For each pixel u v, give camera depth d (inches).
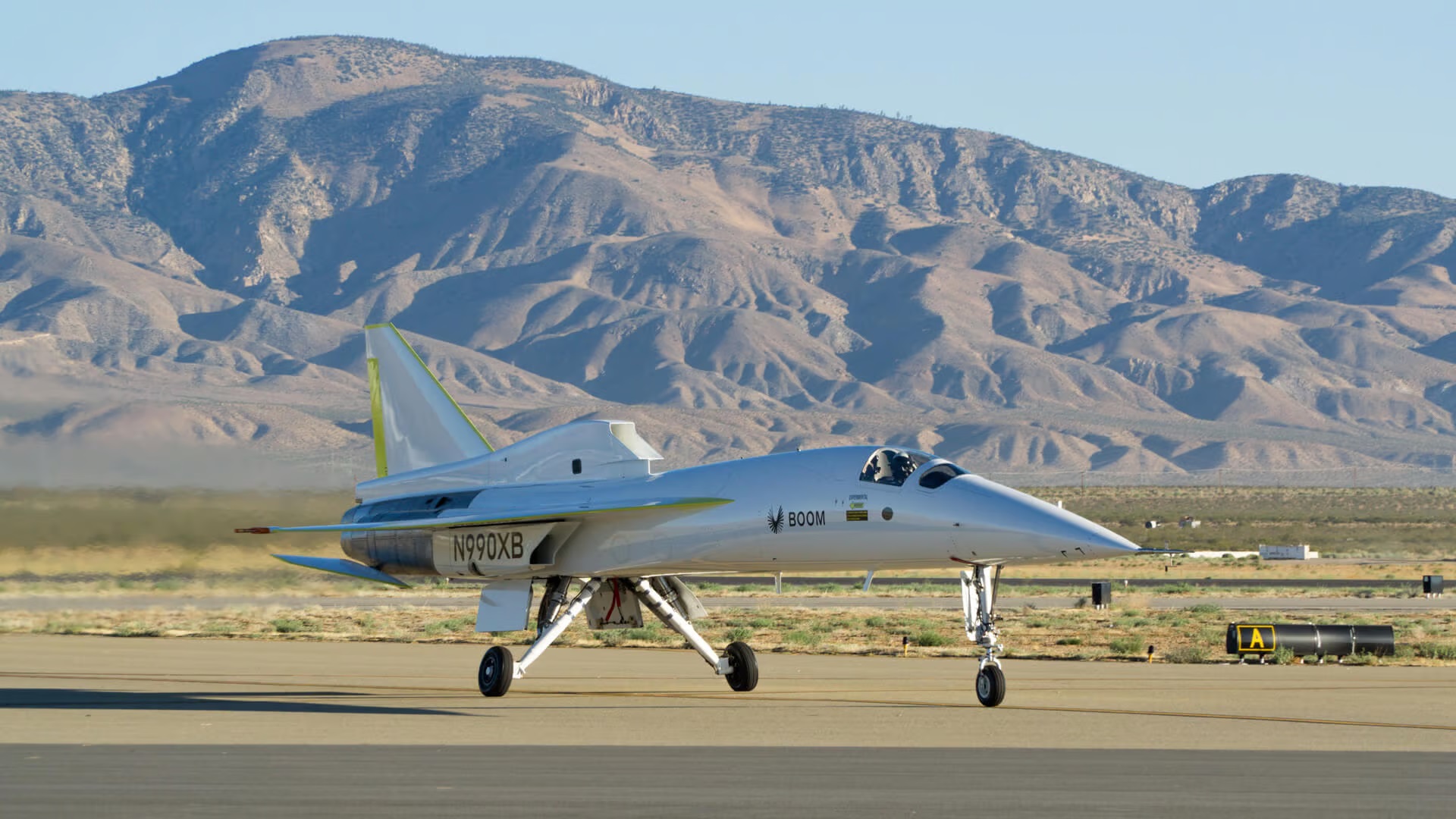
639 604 3890.3
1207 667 4473.4
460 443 4087.1
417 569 3895.2
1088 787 2220.7
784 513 3462.1
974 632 3358.8
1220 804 2087.8
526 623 3676.2
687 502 3506.4
